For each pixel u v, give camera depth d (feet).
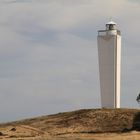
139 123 627.87
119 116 652.48
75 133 602.85
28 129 641.40
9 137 585.22
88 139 517.96
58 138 535.19
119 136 542.57
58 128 635.66
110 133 583.99
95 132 606.55
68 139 521.24
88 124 640.17
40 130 633.20
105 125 634.02
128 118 645.51
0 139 558.56
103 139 516.32
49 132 622.13
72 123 646.33
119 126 628.69
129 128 619.26
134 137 530.68
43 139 533.55
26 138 557.74
